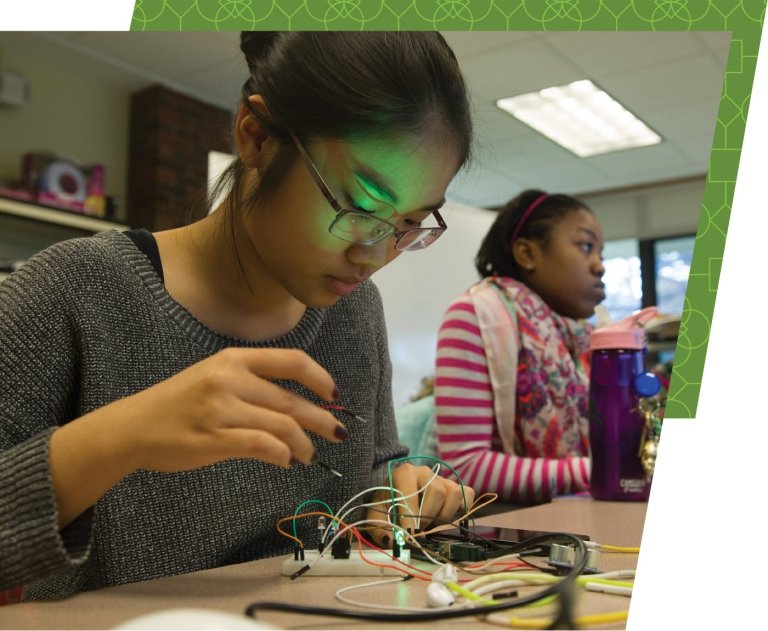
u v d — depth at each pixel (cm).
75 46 343
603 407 103
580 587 46
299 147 60
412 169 59
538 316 146
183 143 396
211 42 339
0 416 59
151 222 383
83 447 46
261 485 75
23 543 45
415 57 61
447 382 138
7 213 296
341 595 47
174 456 45
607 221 609
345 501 83
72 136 371
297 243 64
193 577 53
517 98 404
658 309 108
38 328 64
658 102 411
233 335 78
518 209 161
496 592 45
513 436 139
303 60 62
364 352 92
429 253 202
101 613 42
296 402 47
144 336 71
